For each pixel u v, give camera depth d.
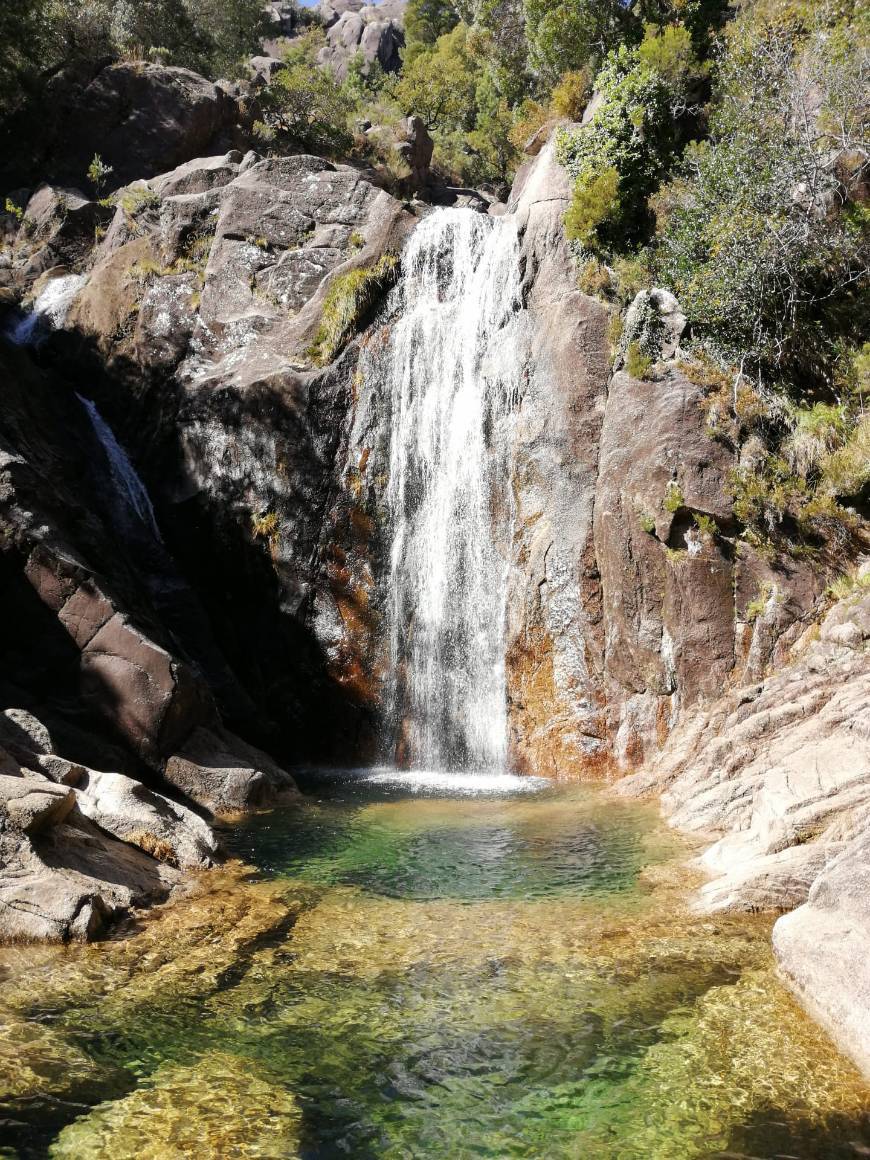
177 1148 4.51
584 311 15.46
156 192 22.88
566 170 18.11
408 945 7.08
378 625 16.52
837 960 5.70
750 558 13.05
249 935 7.32
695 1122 4.70
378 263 18.62
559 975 6.46
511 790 13.41
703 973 6.41
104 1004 6.06
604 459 14.22
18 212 25.83
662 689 13.43
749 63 17.91
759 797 9.55
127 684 12.20
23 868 7.52
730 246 15.27
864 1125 4.60
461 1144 4.59
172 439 18.56
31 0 28.53
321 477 17.09
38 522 12.62
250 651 17.16
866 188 16.06
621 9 24.56
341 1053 5.45
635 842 10.01
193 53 36.12
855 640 11.68
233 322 19.05
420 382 17.12
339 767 16.28
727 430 13.52
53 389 18.88
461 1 49.44
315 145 33.22
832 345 15.03
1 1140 4.54
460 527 16.12
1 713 10.08
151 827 9.29
